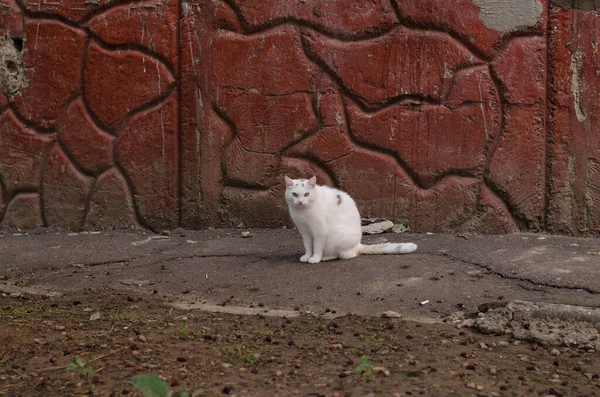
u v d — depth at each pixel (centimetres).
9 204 638
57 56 623
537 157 573
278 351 415
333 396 378
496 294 470
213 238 585
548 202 574
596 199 567
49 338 430
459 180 581
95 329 439
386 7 582
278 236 582
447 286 481
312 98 593
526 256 521
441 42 576
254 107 598
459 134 578
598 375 393
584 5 562
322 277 499
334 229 522
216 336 430
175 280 508
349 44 588
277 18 593
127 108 613
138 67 609
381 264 514
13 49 632
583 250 531
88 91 618
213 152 605
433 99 580
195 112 605
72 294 490
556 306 439
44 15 624
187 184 609
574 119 567
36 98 628
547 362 405
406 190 587
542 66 569
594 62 562
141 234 607
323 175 596
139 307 469
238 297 481
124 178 621
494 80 574
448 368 398
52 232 625
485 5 571
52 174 630
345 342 423
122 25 610
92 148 621
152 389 363
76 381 392
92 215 626
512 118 573
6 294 493
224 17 598
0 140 634
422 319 448
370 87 586
